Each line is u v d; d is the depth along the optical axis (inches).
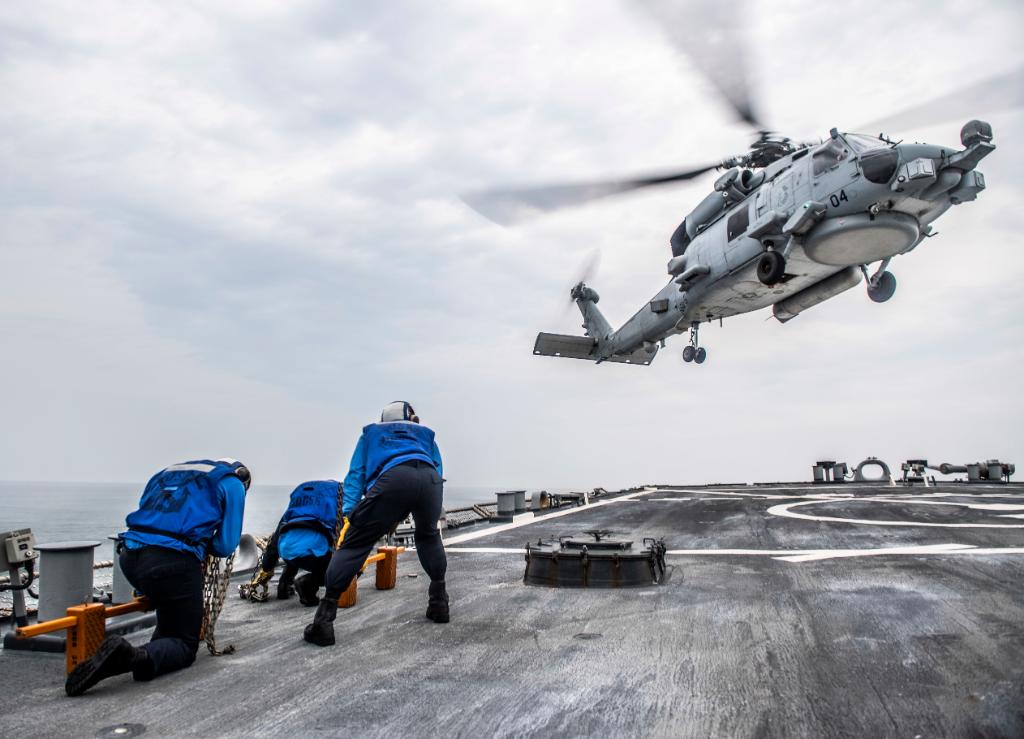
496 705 115.0
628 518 482.6
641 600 199.9
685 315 817.5
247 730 105.7
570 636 162.1
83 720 111.3
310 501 214.1
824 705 111.4
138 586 140.2
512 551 322.0
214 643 152.5
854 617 172.1
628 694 119.3
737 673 130.0
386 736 102.0
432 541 181.8
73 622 137.2
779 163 644.7
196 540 142.4
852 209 550.6
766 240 637.3
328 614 161.2
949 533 346.6
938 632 156.2
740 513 498.3
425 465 176.9
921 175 507.5
